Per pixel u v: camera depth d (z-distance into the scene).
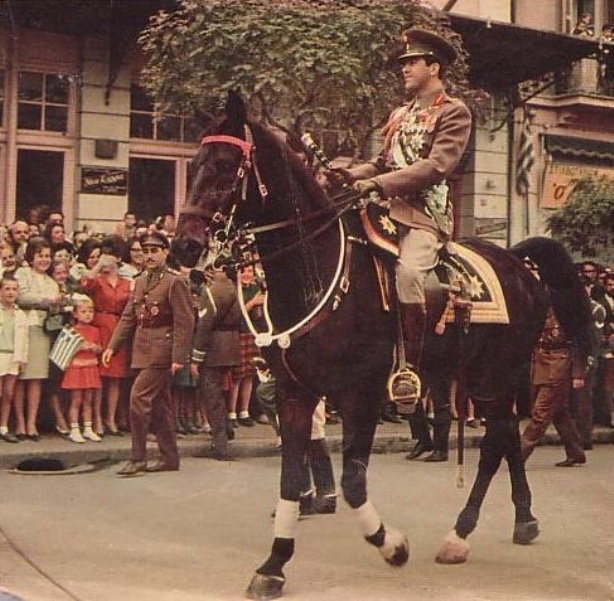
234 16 12.15
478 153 19.98
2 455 10.48
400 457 12.06
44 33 16.06
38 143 16.09
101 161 16.44
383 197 6.19
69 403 12.07
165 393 10.40
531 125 20.72
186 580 6.26
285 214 6.03
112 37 16.14
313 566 6.67
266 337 6.04
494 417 7.28
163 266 10.35
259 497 9.10
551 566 6.81
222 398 11.52
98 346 11.75
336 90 12.20
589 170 21.31
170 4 14.92
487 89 19.97
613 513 8.77
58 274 11.82
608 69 21.28
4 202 15.84
